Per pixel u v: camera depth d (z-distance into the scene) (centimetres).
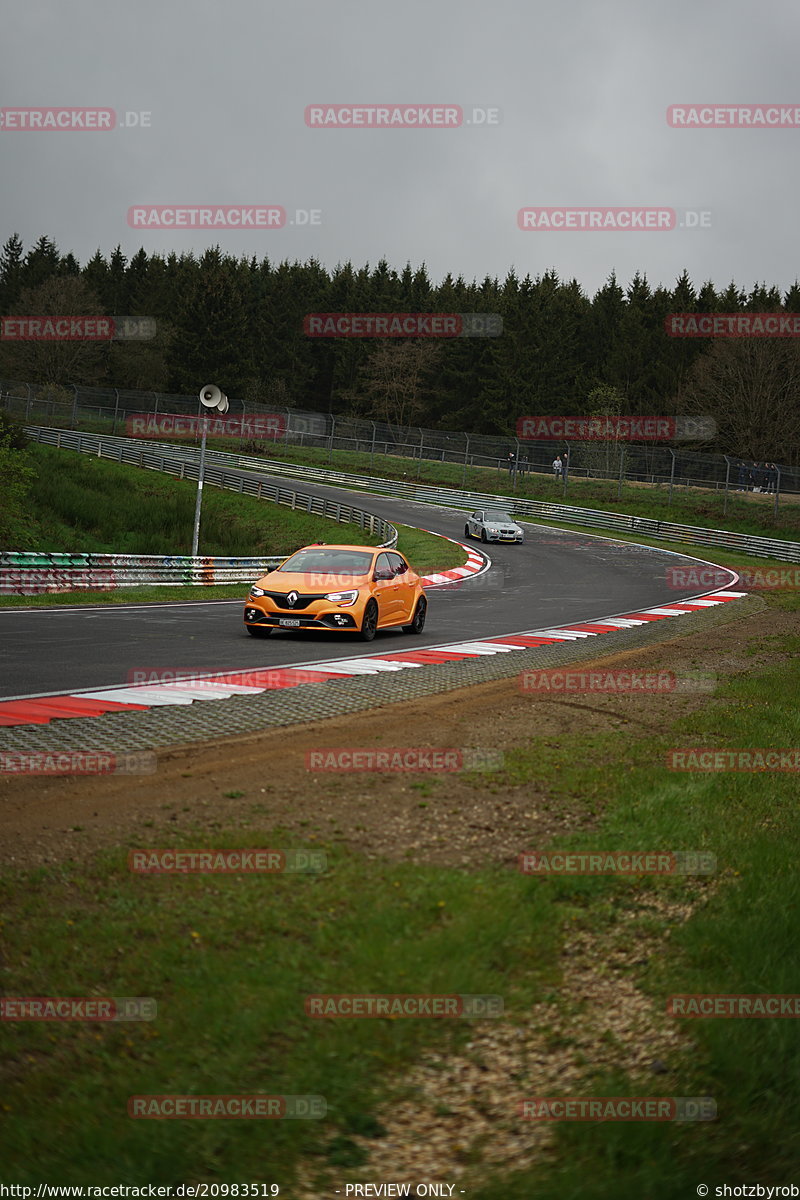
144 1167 252
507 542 4362
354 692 977
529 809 584
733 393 6319
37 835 492
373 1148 269
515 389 8788
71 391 7269
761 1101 299
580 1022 342
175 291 10662
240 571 2836
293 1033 316
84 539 3894
